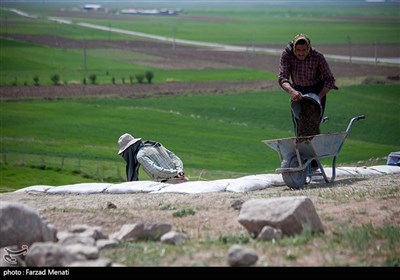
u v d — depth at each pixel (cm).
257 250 990
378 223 1167
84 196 1623
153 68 13425
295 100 1666
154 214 1294
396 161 2209
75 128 7231
